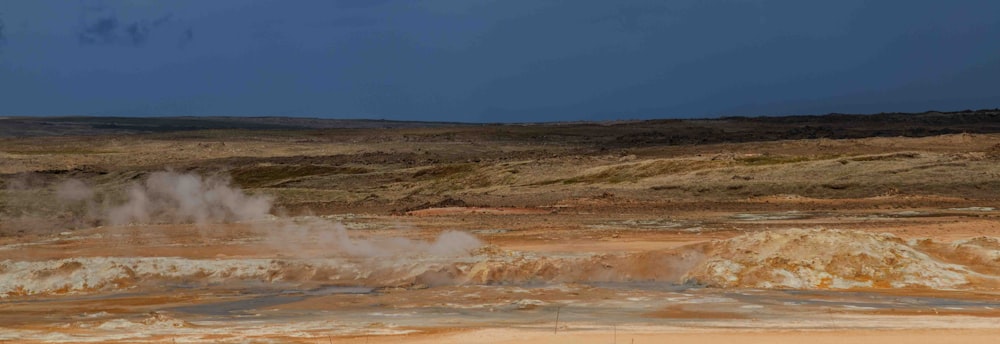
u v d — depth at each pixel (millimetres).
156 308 25891
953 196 57156
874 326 20312
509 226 45969
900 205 54062
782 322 21375
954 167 63906
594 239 39844
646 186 64625
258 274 30719
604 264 30281
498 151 119375
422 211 54656
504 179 76375
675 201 58656
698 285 28406
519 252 34312
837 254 28375
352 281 30219
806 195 59312
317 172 89312
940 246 30609
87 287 29406
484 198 62812
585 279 29859
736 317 22359
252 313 24766
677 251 30688
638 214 51625
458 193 68438
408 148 124875
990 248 29812
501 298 26344
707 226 44656
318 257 33594
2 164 101125
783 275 27938
